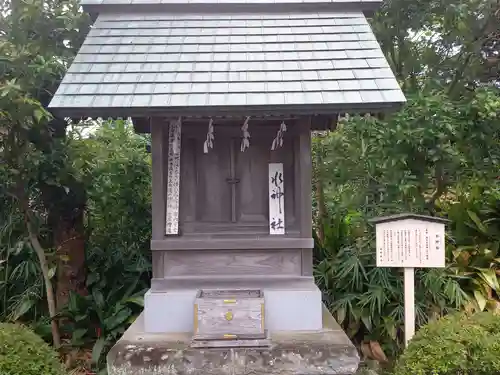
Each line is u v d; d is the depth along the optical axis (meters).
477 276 5.28
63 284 5.21
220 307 3.41
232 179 4.00
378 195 5.27
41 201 5.18
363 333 5.07
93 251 5.62
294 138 3.96
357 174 5.27
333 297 5.18
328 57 3.80
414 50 5.80
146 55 3.82
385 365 4.65
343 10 4.34
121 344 3.43
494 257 5.42
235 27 4.14
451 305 4.99
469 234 5.66
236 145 4.05
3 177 4.82
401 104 3.35
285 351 3.29
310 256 3.80
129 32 4.06
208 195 4.05
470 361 3.14
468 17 5.35
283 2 4.25
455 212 5.64
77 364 4.75
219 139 4.04
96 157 5.32
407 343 3.58
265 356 3.29
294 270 3.82
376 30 5.65
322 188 6.07
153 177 3.74
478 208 5.65
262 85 3.51
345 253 5.29
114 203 5.58
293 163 4.02
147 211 5.78
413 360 3.23
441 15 5.43
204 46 3.93
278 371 3.26
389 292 4.88
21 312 4.97
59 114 3.37
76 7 4.81
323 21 4.21
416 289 4.91
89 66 3.70
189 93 3.43
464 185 5.39
